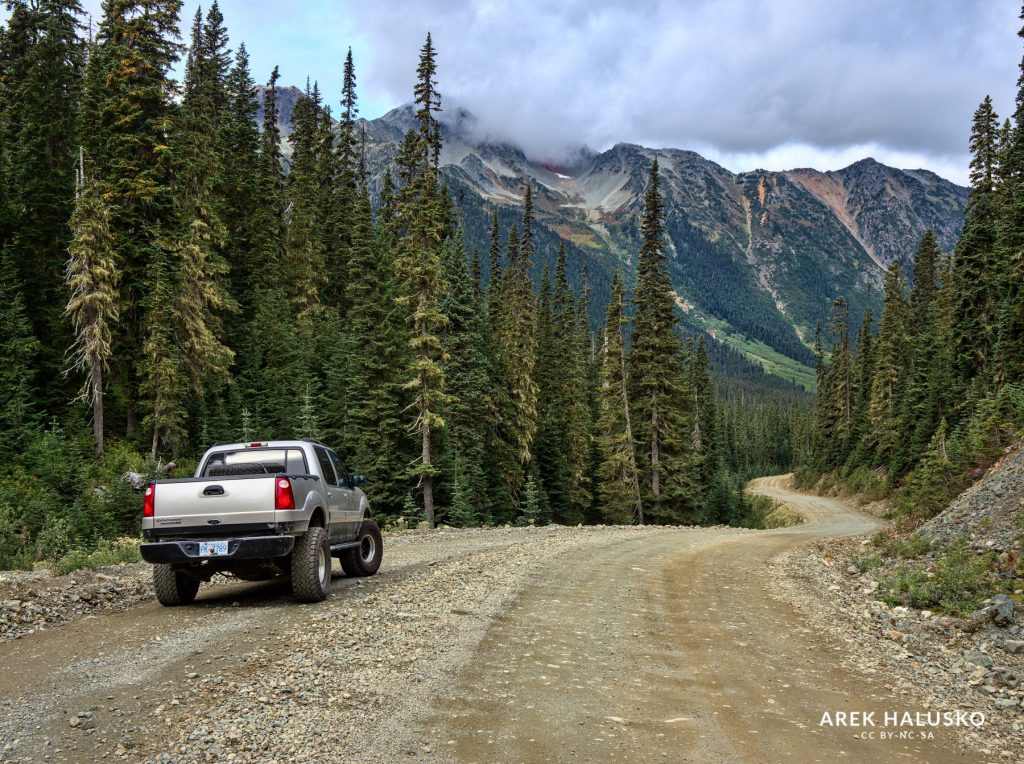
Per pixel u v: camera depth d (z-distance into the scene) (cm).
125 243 3394
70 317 3469
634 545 1820
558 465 5284
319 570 895
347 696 536
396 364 3709
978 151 4972
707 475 6888
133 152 3462
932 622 945
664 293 4634
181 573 886
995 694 638
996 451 2291
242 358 4550
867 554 1814
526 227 6494
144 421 3391
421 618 815
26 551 1758
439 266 3272
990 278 4722
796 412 16362
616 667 660
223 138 5450
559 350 5806
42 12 4397
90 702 516
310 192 6419
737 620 931
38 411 3372
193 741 445
